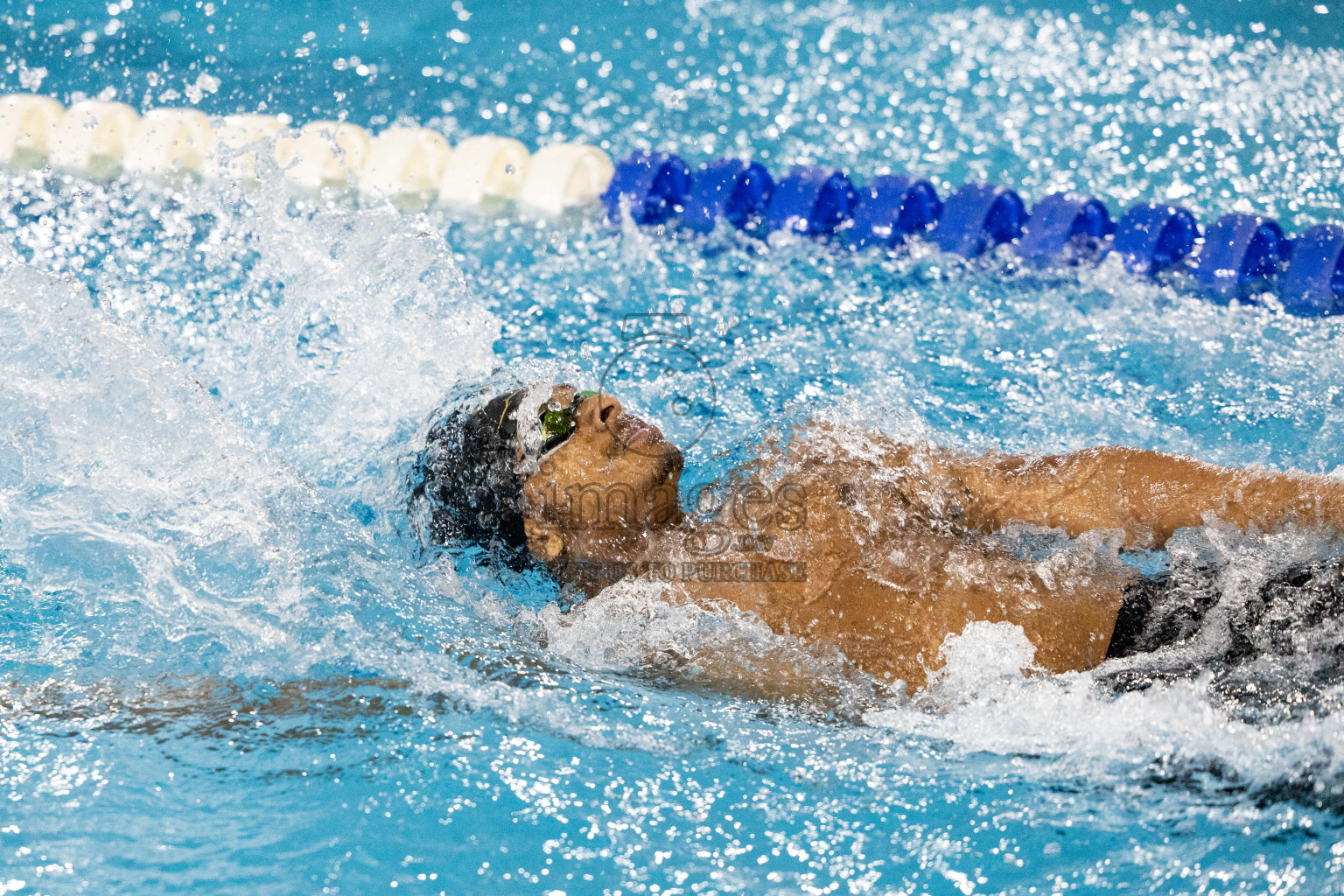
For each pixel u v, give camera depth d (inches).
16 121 506.6
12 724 190.7
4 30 597.6
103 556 226.1
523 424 217.0
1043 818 171.8
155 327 330.6
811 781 181.2
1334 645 180.5
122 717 193.5
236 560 228.1
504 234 448.1
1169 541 203.5
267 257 365.4
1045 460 215.9
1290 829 164.6
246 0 674.2
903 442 222.7
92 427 241.6
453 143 532.4
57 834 169.3
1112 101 561.0
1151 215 421.4
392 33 658.2
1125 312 369.1
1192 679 184.9
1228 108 539.5
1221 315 365.4
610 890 162.6
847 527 205.3
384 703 197.3
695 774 183.2
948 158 513.3
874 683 194.2
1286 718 175.5
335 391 296.4
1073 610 196.9
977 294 388.2
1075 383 315.3
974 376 321.4
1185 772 175.0
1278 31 616.4
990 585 199.5
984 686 190.4
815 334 353.1
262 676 203.2
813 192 456.4
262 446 276.7
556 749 188.1
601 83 614.2
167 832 171.2
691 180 488.4
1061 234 423.8
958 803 175.3
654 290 392.2
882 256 425.4
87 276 365.1
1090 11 665.0
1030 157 510.3
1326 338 344.5
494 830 172.2
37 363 247.1
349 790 179.6
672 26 692.1
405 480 240.8
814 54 649.0
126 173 475.2
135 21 627.5
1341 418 288.4
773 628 200.7
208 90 556.4
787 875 165.0
